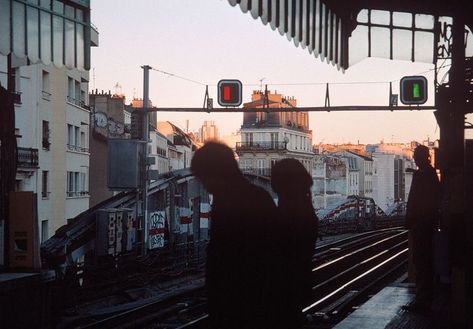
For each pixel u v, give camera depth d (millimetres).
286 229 3723
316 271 22500
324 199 133375
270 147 121375
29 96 40875
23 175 39656
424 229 8367
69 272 17344
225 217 3561
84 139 52594
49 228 44062
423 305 8453
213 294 3598
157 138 93875
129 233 24125
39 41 11578
